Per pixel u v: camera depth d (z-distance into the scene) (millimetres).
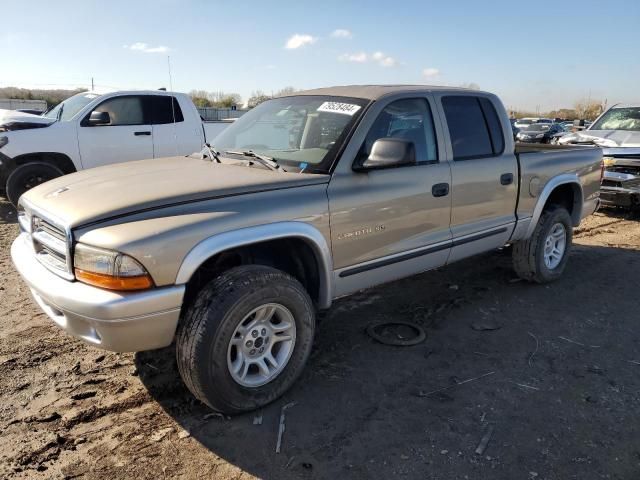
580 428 3006
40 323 4289
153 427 2979
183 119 9312
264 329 3123
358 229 3523
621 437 2932
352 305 4812
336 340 4090
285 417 3082
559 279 5621
